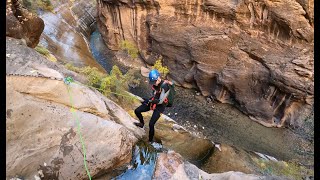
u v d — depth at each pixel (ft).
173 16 41.29
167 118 27.55
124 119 19.74
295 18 33.19
